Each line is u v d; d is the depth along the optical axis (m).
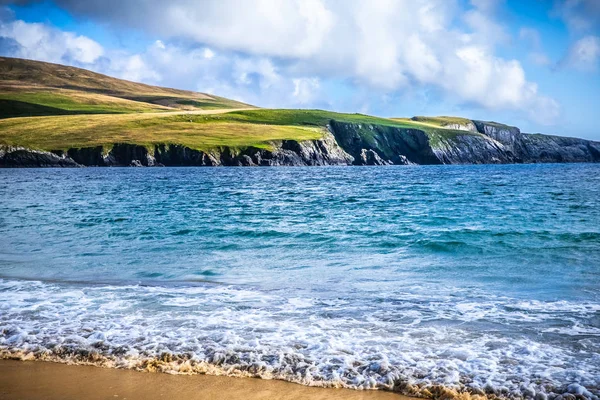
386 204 43.53
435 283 16.30
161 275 17.75
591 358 9.86
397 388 8.88
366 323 12.16
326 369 9.57
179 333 11.48
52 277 17.44
